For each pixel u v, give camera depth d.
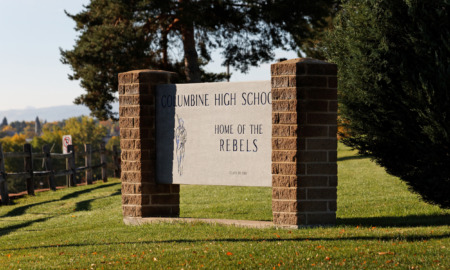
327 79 9.48
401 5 9.65
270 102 9.75
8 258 8.19
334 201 9.57
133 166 10.88
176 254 7.63
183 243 8.56
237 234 9.13
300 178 9.45
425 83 9.21
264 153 9.83
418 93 9.28
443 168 9.80
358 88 10.12
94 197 16.81
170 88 10.71
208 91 10.33
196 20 24.14
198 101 10.43
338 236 8.54
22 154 17.78
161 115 10.80
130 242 8.98
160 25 26.48
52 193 18.56
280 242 8.20
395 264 6.57
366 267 6.52
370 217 11.24
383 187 15.73
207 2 24.41
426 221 10.28
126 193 10.97
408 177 10.47
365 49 10.03
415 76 9.55
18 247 9.45
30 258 8.02
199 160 10.41
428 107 9.33
